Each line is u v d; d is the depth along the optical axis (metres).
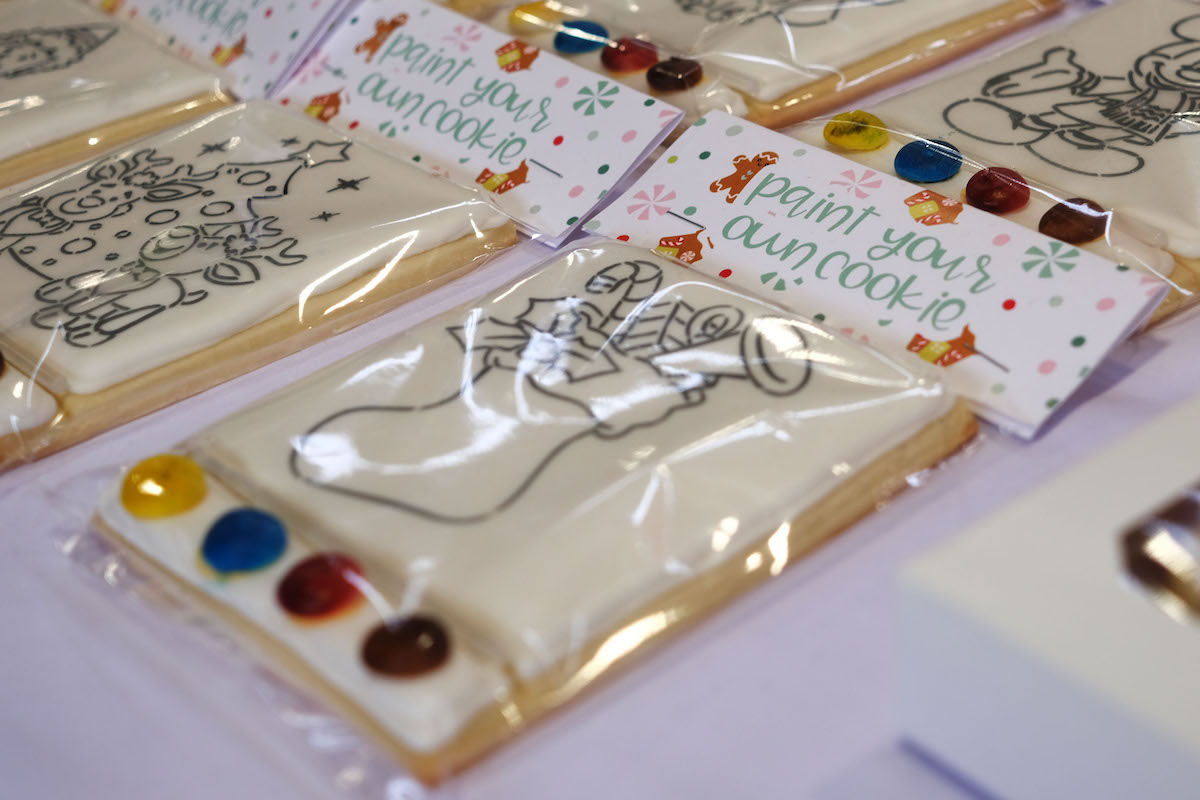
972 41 0.46
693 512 0.32
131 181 0.42
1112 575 0.28
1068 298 0.35
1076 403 0.35
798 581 0.32
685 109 0.43
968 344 0.35
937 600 0.28
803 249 0.38
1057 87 0.42
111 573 0.33
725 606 0.32
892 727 0.30
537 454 0.33
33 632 0.32
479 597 0.31
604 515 0.32
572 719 0.30
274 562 0.32
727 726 0.30
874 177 0.38
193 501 0.33
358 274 0.39
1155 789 0.27
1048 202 0.38
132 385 0.36
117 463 0.35
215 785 0.30
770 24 0.45
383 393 0.34
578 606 0.31
